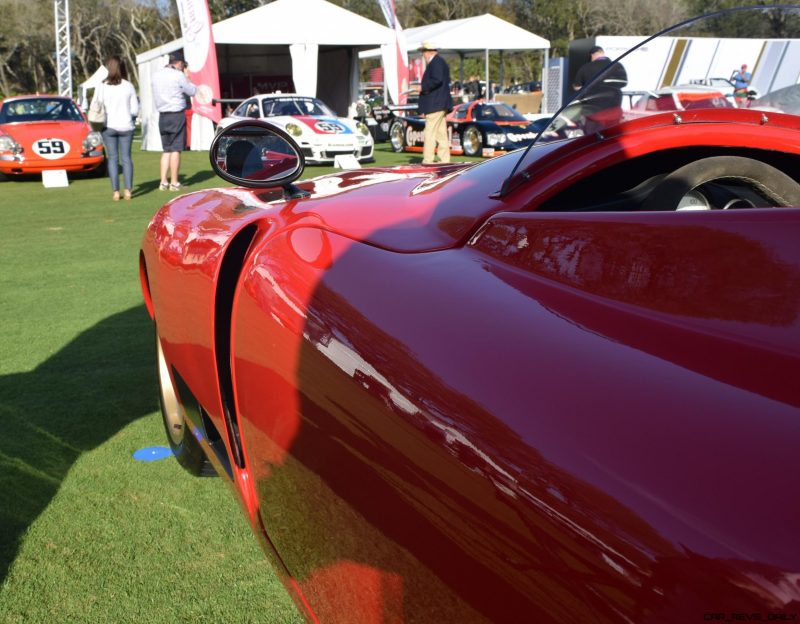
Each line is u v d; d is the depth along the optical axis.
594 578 0.60
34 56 64.12
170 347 2.01
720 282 0.82
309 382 1.09
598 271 0.94
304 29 17.44
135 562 1.92
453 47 21.70
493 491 0.72
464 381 0.83
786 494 0.56
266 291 1.31
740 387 0.69
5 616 1.72
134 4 66.38
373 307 1.05
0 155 11.20
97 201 9.20
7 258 5.82
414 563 0.83
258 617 1.71
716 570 0.54
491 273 1.05
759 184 1.42
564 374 0.77
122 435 2.65
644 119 1.42
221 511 2.15
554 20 48.28
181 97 10.05
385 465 0.89
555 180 1.33
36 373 3.29
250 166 1.85
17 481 2.33
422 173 1.88
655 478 0.62
